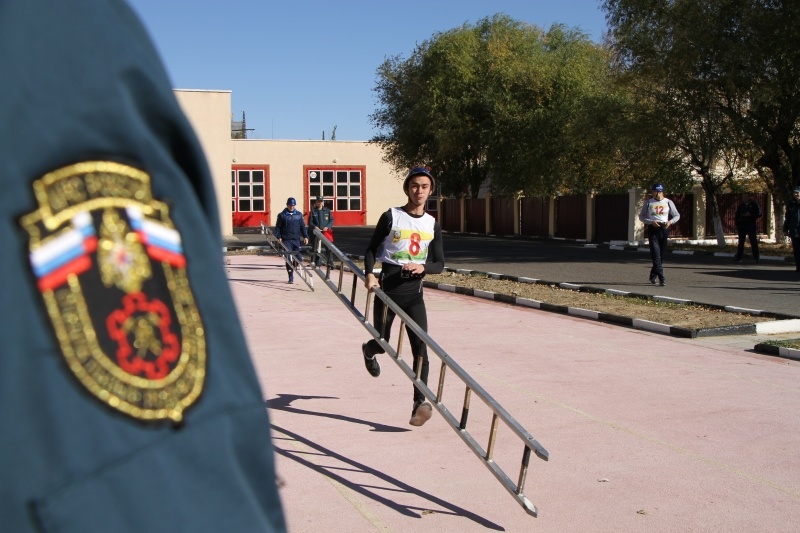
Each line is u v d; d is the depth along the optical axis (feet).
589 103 100.12
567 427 21.48
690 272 63.57
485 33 131.64
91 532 2.70
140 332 2.93
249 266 75.92
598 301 45.91
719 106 86.17
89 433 2.75
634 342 34.14
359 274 20.08
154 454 2.88
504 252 89.56
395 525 15.17
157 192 3.11
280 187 181.68
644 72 86.53
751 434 20.95
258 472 3.28
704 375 27.76
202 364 3.13
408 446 19.97
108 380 2.83
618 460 18.90
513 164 124.16
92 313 2.83
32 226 2.76
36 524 2.64
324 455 19.21
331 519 15.42
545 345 33.24
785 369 28.84
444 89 128.06
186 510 2.90
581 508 16.07
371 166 187.62
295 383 26.48
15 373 2.65
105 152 2.97
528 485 17.34
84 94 2.94
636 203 97.60
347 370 28.45
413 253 20.85
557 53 127.03
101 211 2.92
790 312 41.29
